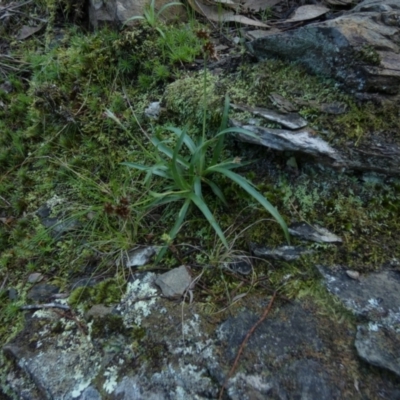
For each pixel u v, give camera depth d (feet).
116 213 2.18
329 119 2.30
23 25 3.95
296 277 2.04
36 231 2.59
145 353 1.93
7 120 3.32
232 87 2.63
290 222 2.19
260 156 2.43
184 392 1.80
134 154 2.74
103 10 3.48
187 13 3.45
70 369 1.95
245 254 2.17
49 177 2.87
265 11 3.45
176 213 2.40
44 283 2.35
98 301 2.15
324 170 2.29
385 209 2.19
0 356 2.10
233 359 1.83
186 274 2.13
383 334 1.79
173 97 2.75
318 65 2.49
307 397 1.70
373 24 2.48
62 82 3.23
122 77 3.15
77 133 3.00
